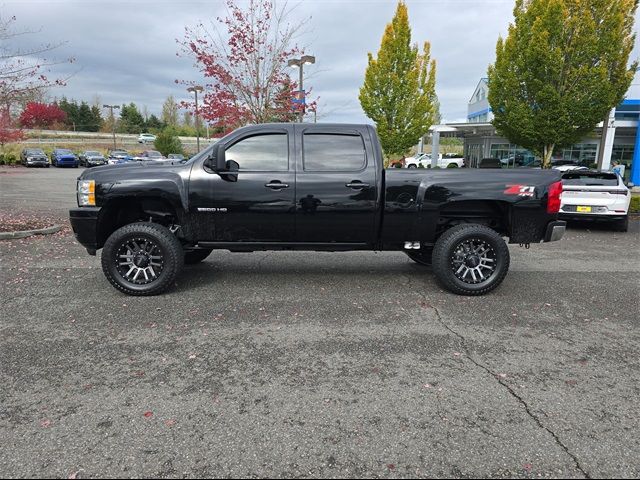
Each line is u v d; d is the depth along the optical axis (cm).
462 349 396
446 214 572
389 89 2200
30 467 243
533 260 759
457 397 318
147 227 522
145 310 484
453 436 274
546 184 536
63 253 742
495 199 532
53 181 2488
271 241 549
